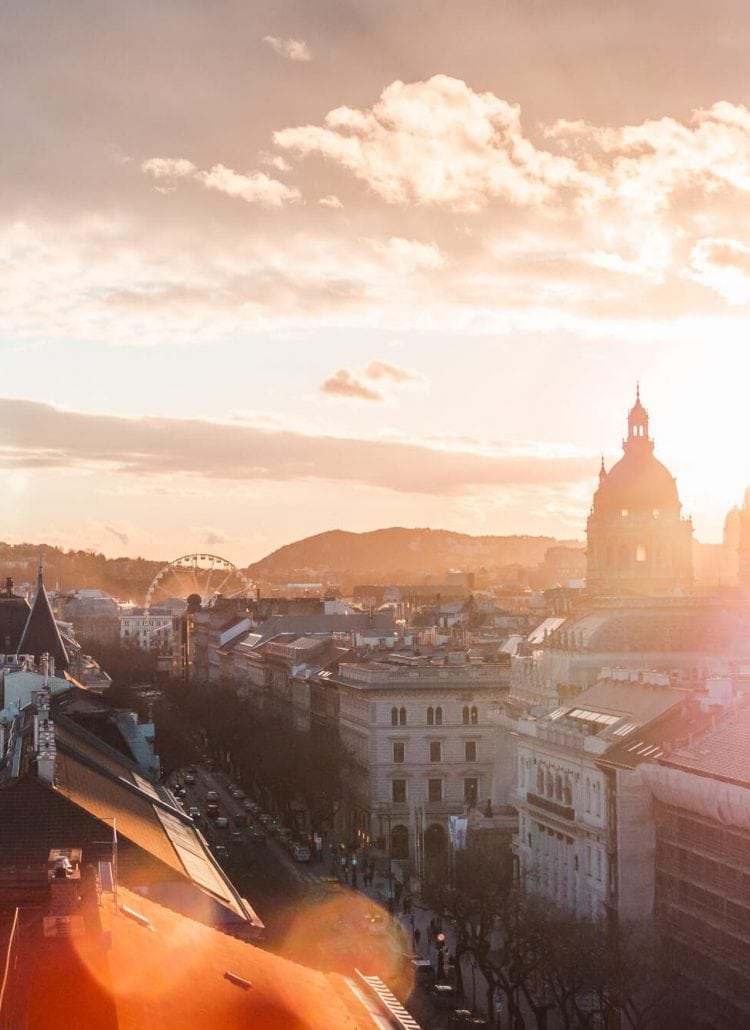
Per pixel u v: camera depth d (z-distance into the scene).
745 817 130.62
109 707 181.25
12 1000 44.03
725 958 135.88
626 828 154.00
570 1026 147.75
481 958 152.50
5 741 151.38
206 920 85.56
